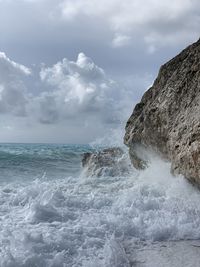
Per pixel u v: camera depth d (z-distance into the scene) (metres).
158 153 8.63
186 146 6.38
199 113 6.28
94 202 6.07
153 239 4.66
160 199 6.34
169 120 7.54
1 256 3.54
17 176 13.73
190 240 4.68
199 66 7.09
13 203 6.14
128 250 4.26
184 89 7.34
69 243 4.13
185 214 5.45
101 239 4.40
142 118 9.27
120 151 13.05
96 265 3.66
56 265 3.58
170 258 4.04
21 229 4.49
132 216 5.44
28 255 3.63
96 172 11.95
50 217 5.09
